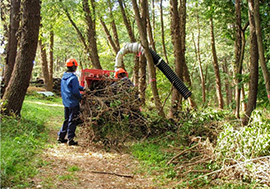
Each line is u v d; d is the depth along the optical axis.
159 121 7.14
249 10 7.88
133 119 6.70
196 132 6.65
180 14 12.08
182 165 5.13
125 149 6.13
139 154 5.75
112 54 21.34
